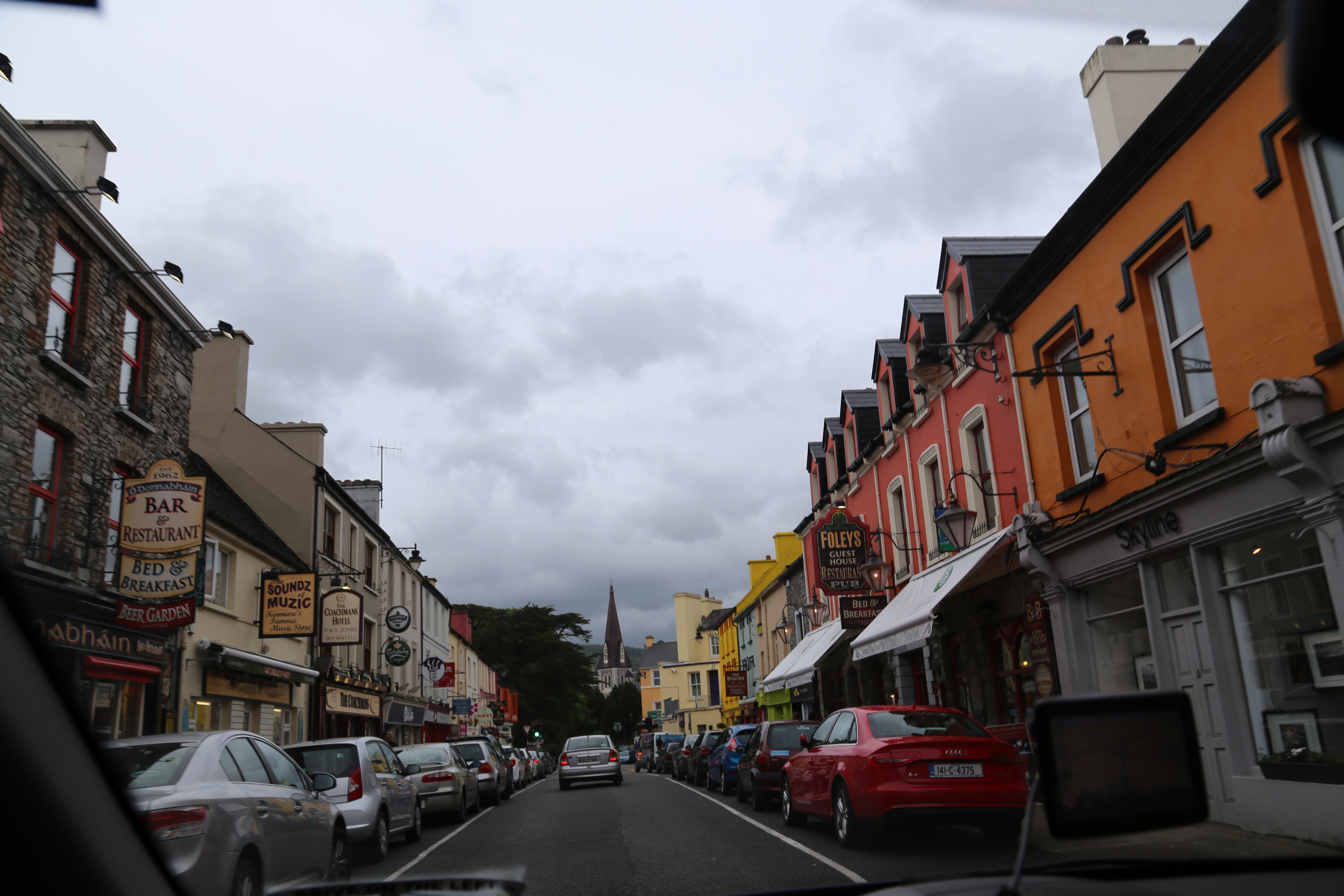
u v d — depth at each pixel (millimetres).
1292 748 8805
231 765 6703
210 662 17953
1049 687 13109
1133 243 10844
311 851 7508
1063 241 12195
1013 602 14477
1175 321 10477
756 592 39156
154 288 16250
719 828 12602
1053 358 13211
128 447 15500
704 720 72812
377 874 10023
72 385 13758
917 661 19781
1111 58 12641
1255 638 9281
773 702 36344
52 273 13242
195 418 25891
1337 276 7941
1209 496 9375
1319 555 8328
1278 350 8508
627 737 94500
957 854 8922
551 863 10039
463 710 46375
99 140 15391
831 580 19609
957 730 10031
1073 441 12734
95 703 14062
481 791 20000
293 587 20422
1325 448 7758
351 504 28484
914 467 19188
